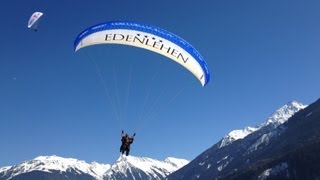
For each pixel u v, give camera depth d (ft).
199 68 143.74
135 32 133.08
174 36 136.05
